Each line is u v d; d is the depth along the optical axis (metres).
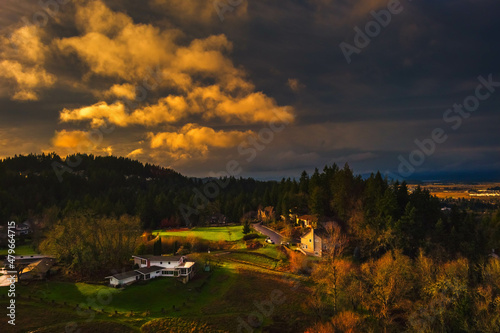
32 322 49.88
